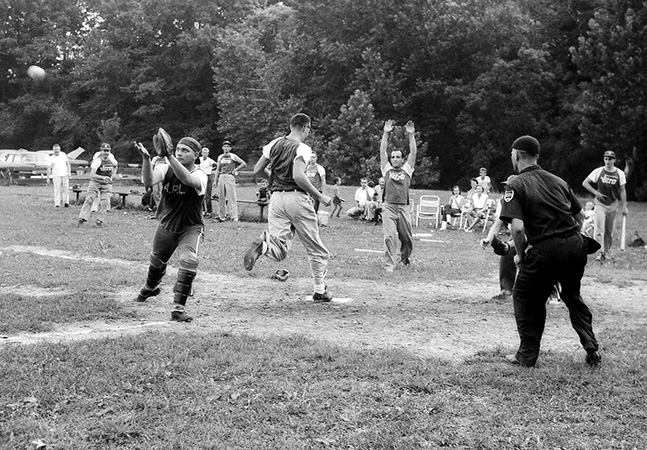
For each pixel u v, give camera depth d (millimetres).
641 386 5371
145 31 59906
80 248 12750
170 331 6520
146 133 62156
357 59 47656
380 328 7207
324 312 7914
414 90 47125
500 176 47438
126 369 5168
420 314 8031
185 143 7254
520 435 4367
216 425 4293
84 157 64188
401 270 11625
